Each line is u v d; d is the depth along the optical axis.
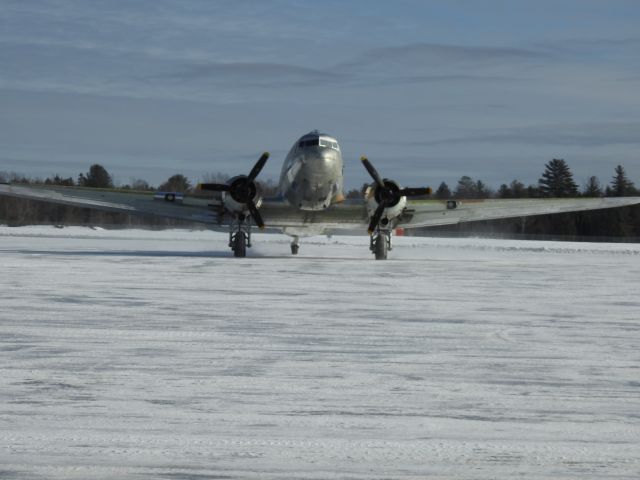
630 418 9.39
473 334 15.64
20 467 7.47
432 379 11.47
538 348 14.07
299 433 8.70
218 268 33.94
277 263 38.91
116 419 9.12
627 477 7.37
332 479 7.28
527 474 7.45
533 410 9.73
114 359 12.60
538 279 30.69
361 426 9.00
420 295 23.25
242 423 9.05
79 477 7.23
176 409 9.60
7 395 10.16
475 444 8.36
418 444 8.35
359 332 15.74
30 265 34.09
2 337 14.55
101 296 21.45
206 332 15.46
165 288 24.05
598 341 14.85
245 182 42.66
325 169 40.75
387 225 44.69
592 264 44.47
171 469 7.49
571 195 187.25
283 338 14.89
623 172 186.88
